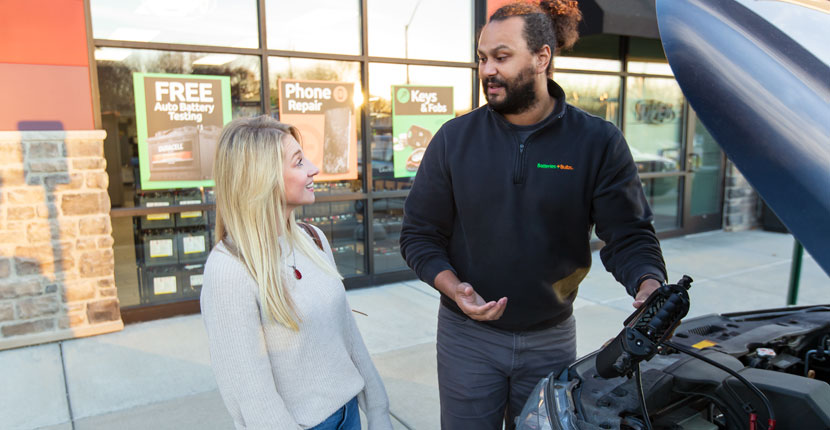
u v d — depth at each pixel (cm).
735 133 116
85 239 425
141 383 358
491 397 198
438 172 193
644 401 137
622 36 716
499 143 184
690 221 823
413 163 585
